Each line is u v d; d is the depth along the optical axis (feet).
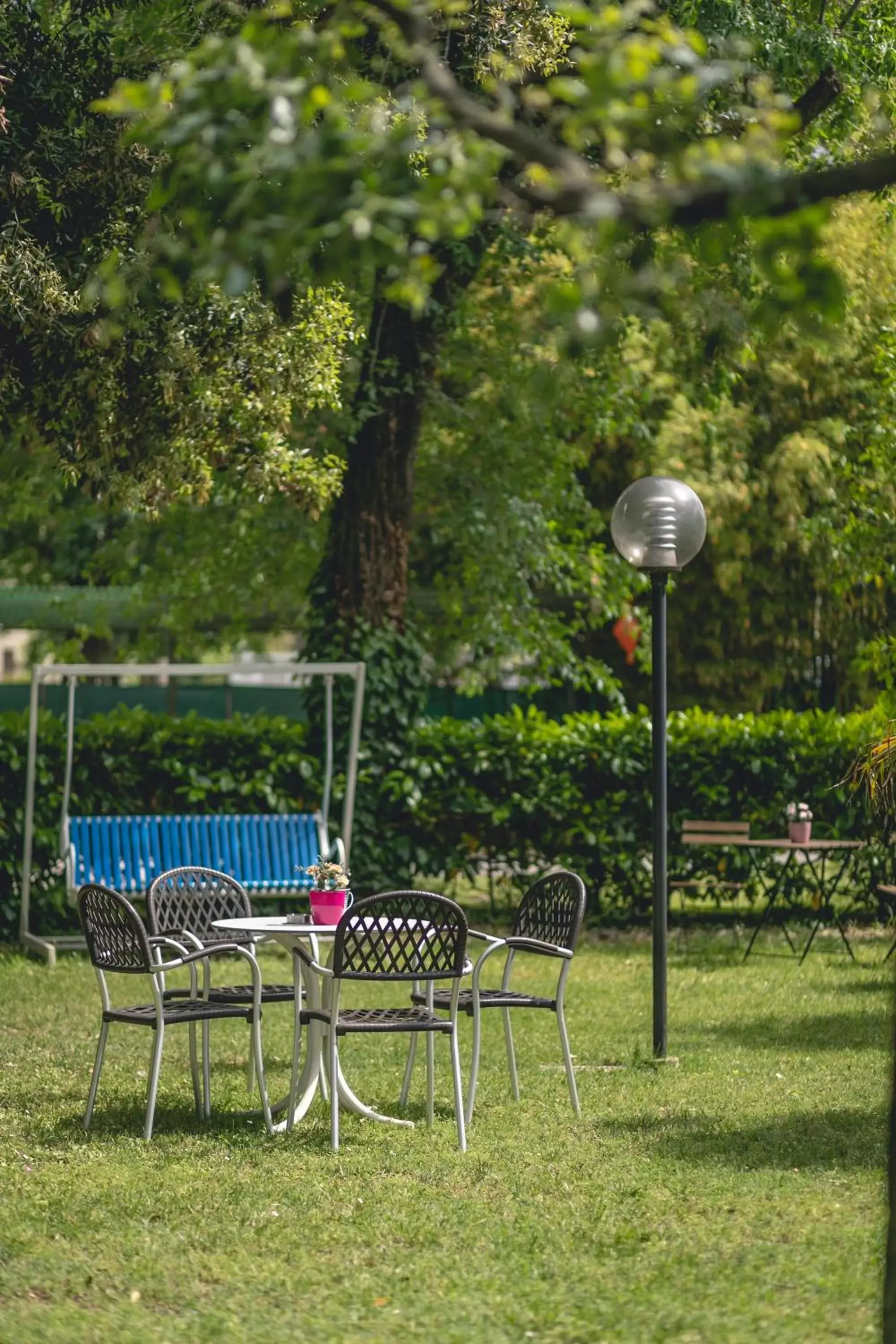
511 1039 28.99
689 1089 29.50
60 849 46.65
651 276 11.91
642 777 53.31
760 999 39.60
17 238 32.83
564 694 91.86
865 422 67.97
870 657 51.67
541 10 36.42
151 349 33.68
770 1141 25.45
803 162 45.88
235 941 30.35
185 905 31.09
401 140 12.35
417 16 13.67
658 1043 32.53
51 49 35.76
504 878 54.13
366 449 52.75
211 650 89.04
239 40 12.97
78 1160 24.58
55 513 74.90
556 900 28.89
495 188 12.32
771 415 73.15
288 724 53.21
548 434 64.23
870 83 45.19
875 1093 29.04
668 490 31.89
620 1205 21.95
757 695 80.74
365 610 52.70
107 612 78.79
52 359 33.86
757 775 53.31
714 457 69.36
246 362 35.55
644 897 54.29
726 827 51.16
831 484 69.56
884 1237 20.16
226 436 35.88
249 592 70.49
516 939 27.35
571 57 36.86
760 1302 17.84
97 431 34.12
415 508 67.31
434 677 83.35
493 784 53.11
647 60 11.94
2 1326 17.24
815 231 11.46
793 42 45.06
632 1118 27.22
